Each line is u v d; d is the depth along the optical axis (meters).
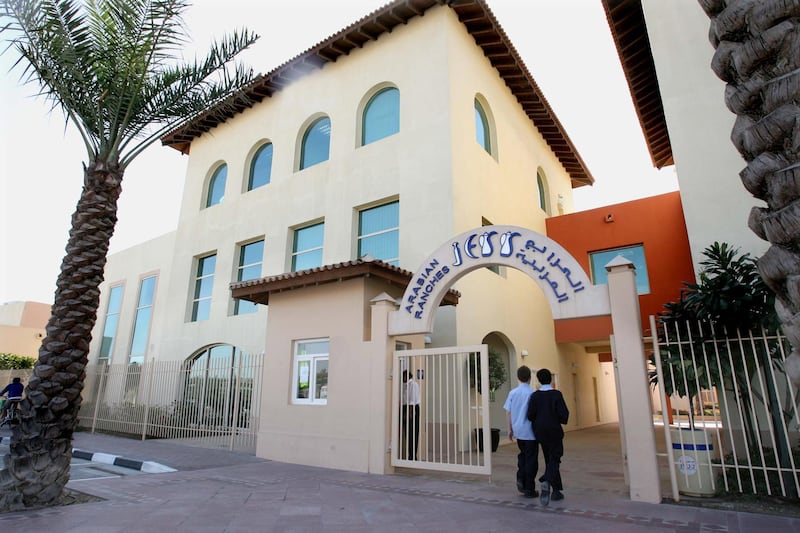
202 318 17.66
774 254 2.64
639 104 14.11
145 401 13.66
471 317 12.10
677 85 9.38
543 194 19.56
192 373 12.78
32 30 6.17
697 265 8.42
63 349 6.14
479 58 15.24
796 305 2.51
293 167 16.16
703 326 6.72
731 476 6.84
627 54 12.38
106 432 14.61
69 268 6.34
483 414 7.43
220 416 11.54
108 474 8.86
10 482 5.66
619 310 6.59
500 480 7.64
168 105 7.35
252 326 15.41
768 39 2.71
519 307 15.14
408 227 12.67
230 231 17.44
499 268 14.72
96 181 6.64
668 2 9.88
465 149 13.27
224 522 5.16
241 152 18.23
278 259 15.54
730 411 7.73
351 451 8.45
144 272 20.78
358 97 15.01
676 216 15.23
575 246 16.77
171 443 12.05
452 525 5.12
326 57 15.84
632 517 5.40
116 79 6.87
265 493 6.61
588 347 20.11
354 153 14.54
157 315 19.30
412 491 6.79
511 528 5.01
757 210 2.91
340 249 13.98
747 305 6.36
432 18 13.88
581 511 5.68
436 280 8.10
